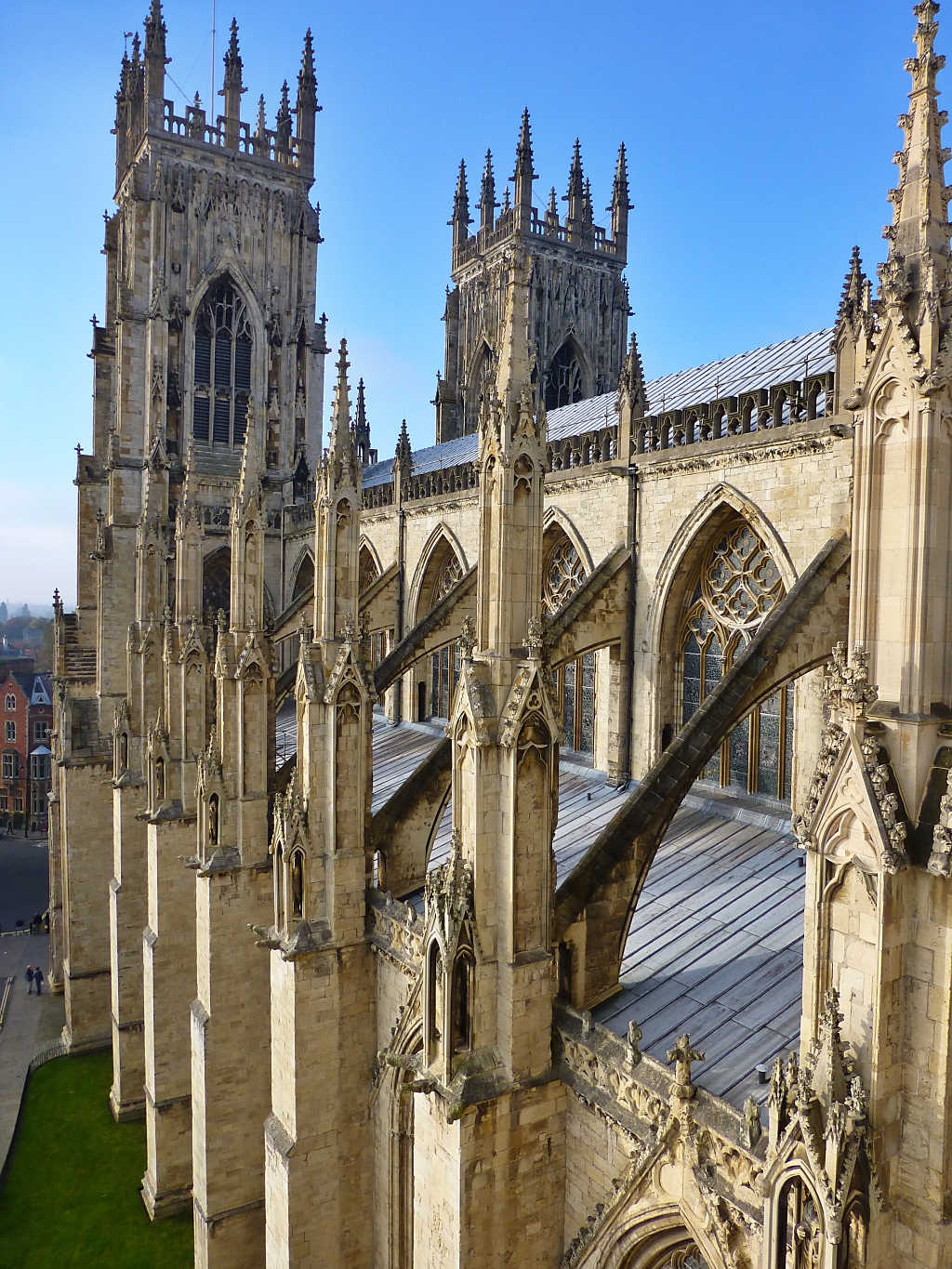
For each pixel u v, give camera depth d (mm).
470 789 30938
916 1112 19219
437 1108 31375
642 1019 32312
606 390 128625
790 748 44156
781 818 43406
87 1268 57750
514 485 31250
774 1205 20094
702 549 48250
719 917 37438
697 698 49656
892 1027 19219
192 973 65062
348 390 43844
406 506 78812
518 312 31375
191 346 104625
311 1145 42594
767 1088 26812
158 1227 61719
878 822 18781
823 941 20391
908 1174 19344
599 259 127000
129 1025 75812
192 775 65125
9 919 134875
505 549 31250
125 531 97750
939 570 19922
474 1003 30750
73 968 88250
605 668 53906
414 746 74875
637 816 34281
